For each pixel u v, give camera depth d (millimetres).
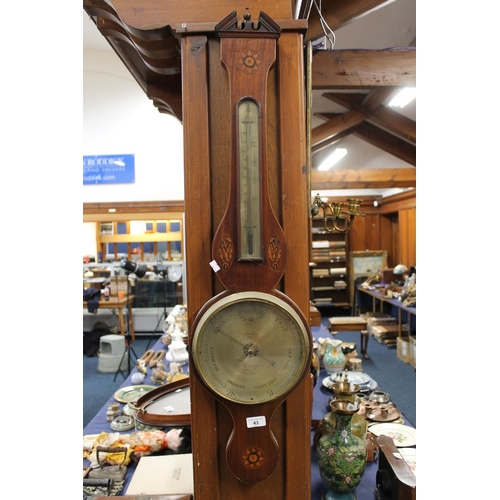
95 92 6109
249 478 983
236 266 957
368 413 1779
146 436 1514
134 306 5992
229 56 943
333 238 8562
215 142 982
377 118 5219
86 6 1076
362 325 4910
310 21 1626
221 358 953
